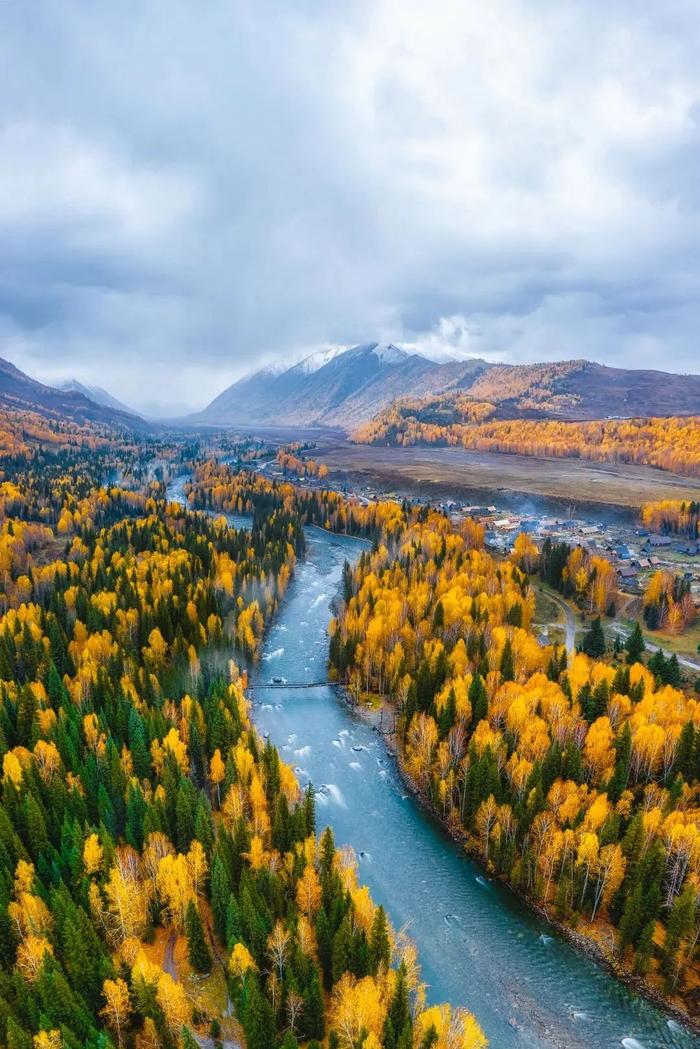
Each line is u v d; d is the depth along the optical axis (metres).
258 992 63.81
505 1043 71.00
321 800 109.88
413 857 97.81
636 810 95.38
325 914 73.50
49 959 64.69
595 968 79.75
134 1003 66.00
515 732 110.06
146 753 102.06
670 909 80.88
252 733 110.44
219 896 76.31
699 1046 70.88
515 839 93.12
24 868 76.44
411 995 73.00
